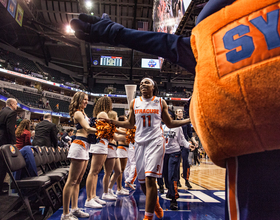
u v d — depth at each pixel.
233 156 0.51
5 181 3.38
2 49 23.19
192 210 2.25
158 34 0.66
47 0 22.03
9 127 2.97
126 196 3.08
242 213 0.49
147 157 1.65
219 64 0.48
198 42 0.55
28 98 21.88
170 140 2.50
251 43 0.44
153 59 29.44
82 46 25.80
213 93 0.47
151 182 1.60
